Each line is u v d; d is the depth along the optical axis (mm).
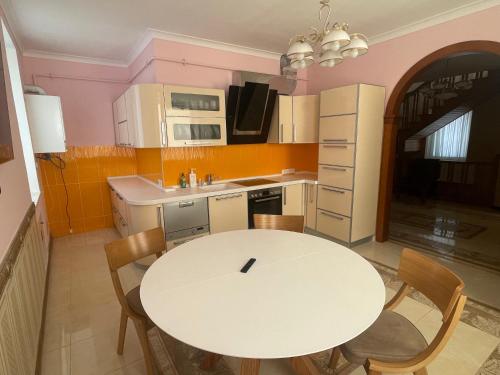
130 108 3025
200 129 3094
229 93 3174
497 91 5191
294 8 2531
